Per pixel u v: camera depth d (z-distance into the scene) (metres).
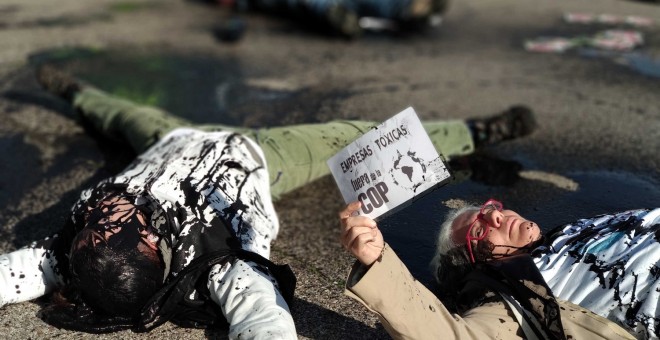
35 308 2.98
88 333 2.81
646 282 2.45
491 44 7.18
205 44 7.24
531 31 7.68
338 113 5.20
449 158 4.21
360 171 2.46
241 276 2.68
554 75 6.04
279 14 8.28
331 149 3.82
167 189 2.98
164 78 6.18
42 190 4.15
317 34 7.64
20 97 5.64
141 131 4.16
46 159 4.56
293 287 2.77
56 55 6.75
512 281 2.45
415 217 3.46
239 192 3.14
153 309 2.73
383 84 5.91
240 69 6.44
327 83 5.98
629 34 7.28
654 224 2.58
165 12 8.57
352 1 7.75
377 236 2.27
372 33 7.75
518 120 4.29
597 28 7.75
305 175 3.77
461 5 9.05
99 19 8.17
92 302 2.73
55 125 5.07
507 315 2.42
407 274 2.31
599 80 5.86
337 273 3.26
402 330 2.27
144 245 2.73
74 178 4.28
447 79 6.02
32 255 2.97
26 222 3.78
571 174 4.07
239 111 5.38
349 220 2.29
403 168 2.38
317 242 3.55
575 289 2.54
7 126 5.08
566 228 2.73
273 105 5.48
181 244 2.81
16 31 7.55
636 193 3.83
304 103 5.48
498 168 4.13
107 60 6.67
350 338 2.78
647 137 4.61
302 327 2.85
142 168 3.24
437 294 2.99
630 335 2.36
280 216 3.83
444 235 2.75
